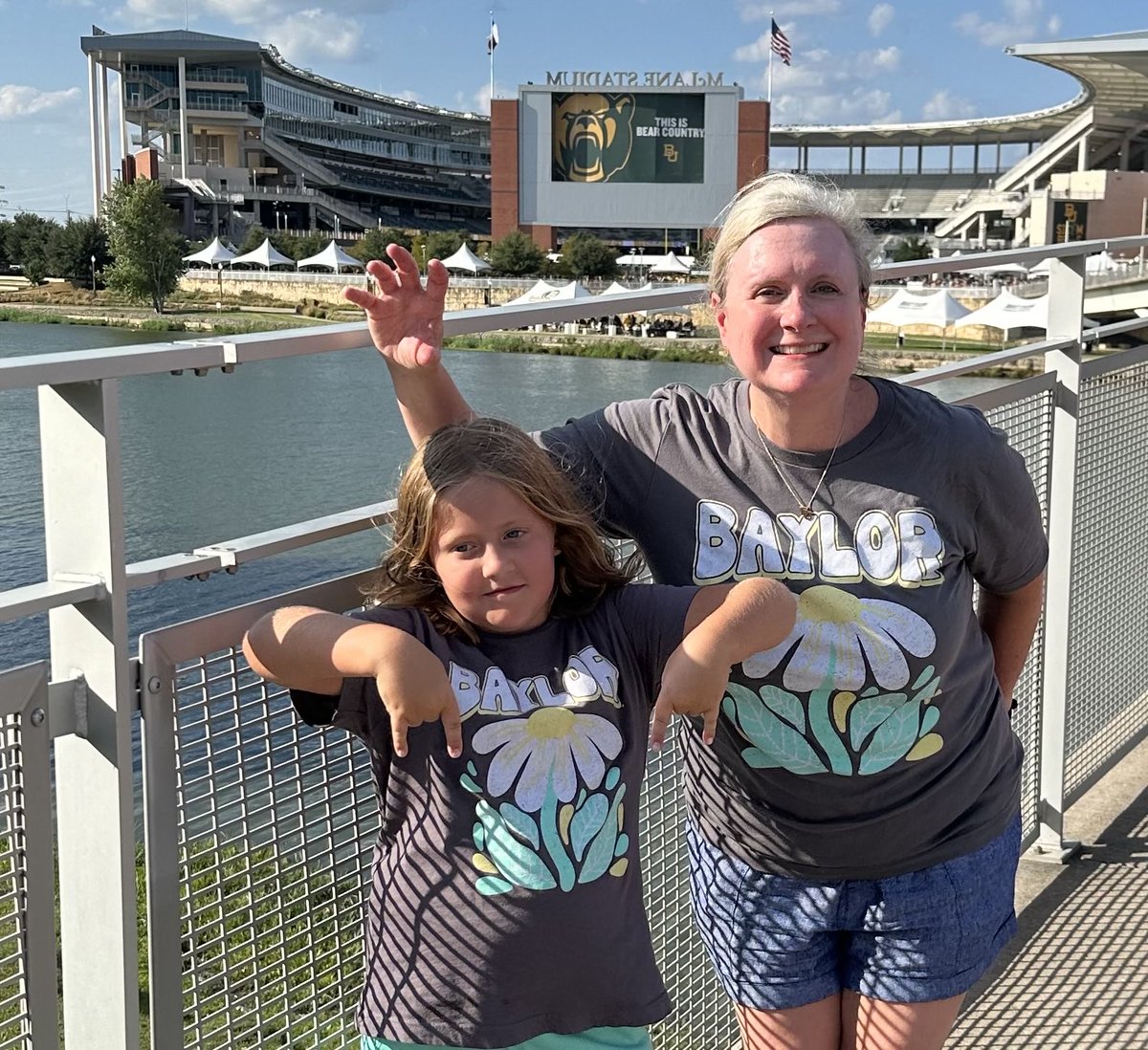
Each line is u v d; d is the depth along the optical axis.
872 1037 1.94
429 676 1.42
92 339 55.78
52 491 1.33
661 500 1.86
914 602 1.79
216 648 1.49
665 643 1.62
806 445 1.79
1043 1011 2.77
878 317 38.41
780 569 1.80
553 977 1.52
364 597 1.73
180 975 1.48
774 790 1.88
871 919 1.90
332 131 130.50
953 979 1.91
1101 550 3.59
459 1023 1.51
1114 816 3.71
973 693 1.90
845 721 1.81
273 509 19.36
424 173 138.88
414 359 1.58
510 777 1.52
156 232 76.81
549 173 104.38
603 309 1.90
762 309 1.71
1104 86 79.88
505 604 1.54
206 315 70.94
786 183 1.73
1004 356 2.95
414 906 1.53
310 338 1.52
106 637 1.34
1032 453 3.18
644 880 2.18
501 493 1.52
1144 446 3.79
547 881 1.51
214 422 26.47
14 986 1.36
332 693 1.50
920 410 1.82
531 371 36.78
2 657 9.38
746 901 1.96
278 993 1.63
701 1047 2.41
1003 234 101.50
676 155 104.19
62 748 1.39
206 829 1.52
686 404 1.88
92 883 1.40
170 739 1.44
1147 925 3.11
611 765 1.57
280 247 88.50
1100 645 3.68
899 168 123.62
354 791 1.72
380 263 1.59
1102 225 78.75
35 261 89.50
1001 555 1.92
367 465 22.28
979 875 1.91
